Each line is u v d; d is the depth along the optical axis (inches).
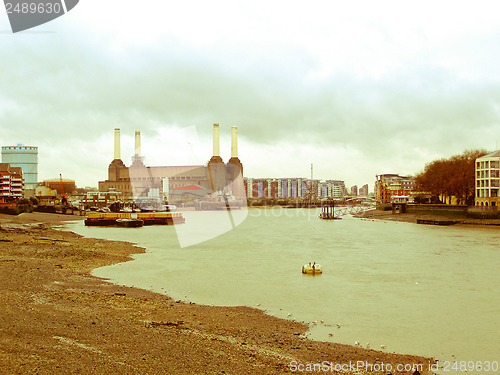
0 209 6628.9
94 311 1289.4
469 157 7372.1
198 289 1748.3
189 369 836.6
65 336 960.9
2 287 1537.9
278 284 1856.5
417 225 5620.1
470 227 5157.5
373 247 3221.0
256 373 853.8
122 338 987.9
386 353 1046.4
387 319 1344.7
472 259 2598.4
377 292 1712.6
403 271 2177.7
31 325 1017.5
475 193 6422.2
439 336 1190.3
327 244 3432.6
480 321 1330.0
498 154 6245.1
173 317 1290.6
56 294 1497.3
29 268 2023.9
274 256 2723.9
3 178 7544.3
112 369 790.5
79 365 790.5
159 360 866.8
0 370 726.5
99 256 2571.4
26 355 812.0
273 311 1428.4
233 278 1983.3
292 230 4916.3
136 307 1396.4
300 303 1536.7
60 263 2268.7
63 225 5590.6
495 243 3469.5
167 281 1904.5
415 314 1402.6
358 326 1272.1
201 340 1048.2
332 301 1566.2
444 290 1750.7
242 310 1425.9
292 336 1157.1
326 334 1193.4
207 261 2500.0
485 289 1770.4
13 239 3211.1
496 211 5684.1
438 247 3213.6
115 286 1753.2
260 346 1047.0
